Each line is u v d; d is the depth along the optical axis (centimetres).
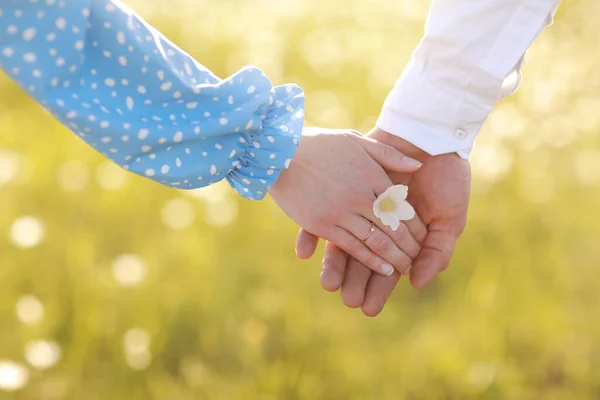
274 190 138
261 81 132
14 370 155
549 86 215
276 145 133
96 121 125
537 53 250
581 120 208
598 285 175
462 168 142
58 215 185
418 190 143
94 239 180
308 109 211
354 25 296
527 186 191
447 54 140
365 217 138
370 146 138
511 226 184
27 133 207
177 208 182
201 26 281
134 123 126
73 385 160
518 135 199
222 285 172
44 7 121
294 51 257
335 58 251
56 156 196
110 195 186
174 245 177
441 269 143
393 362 163
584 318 170
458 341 166
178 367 166
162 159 129
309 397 160
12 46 121
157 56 126
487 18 138
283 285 173
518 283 175
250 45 247
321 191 137
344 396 161
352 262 142
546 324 169
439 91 141
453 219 143
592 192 192
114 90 126
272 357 165
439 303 175
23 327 164
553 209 187
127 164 128
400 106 142
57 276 171
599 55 268
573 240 183
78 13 122
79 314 166
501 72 139
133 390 161
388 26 295
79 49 123
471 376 161
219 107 130
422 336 167
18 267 172
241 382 160
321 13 304
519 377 164
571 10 317
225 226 182
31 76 122
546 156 198
